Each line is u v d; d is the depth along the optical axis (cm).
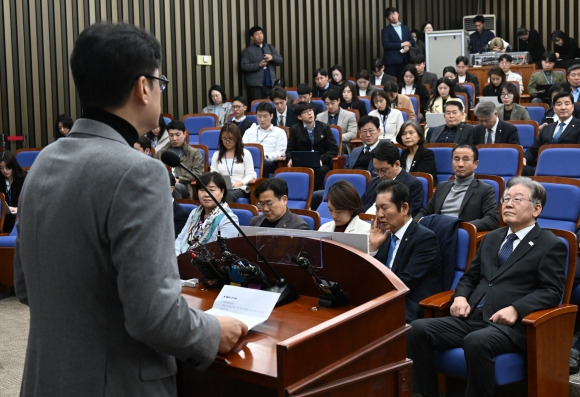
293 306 202
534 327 292
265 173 762
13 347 435
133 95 154
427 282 349
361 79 1070
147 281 140
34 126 920
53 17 933
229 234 434
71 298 147
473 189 477
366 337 175
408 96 997
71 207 147
